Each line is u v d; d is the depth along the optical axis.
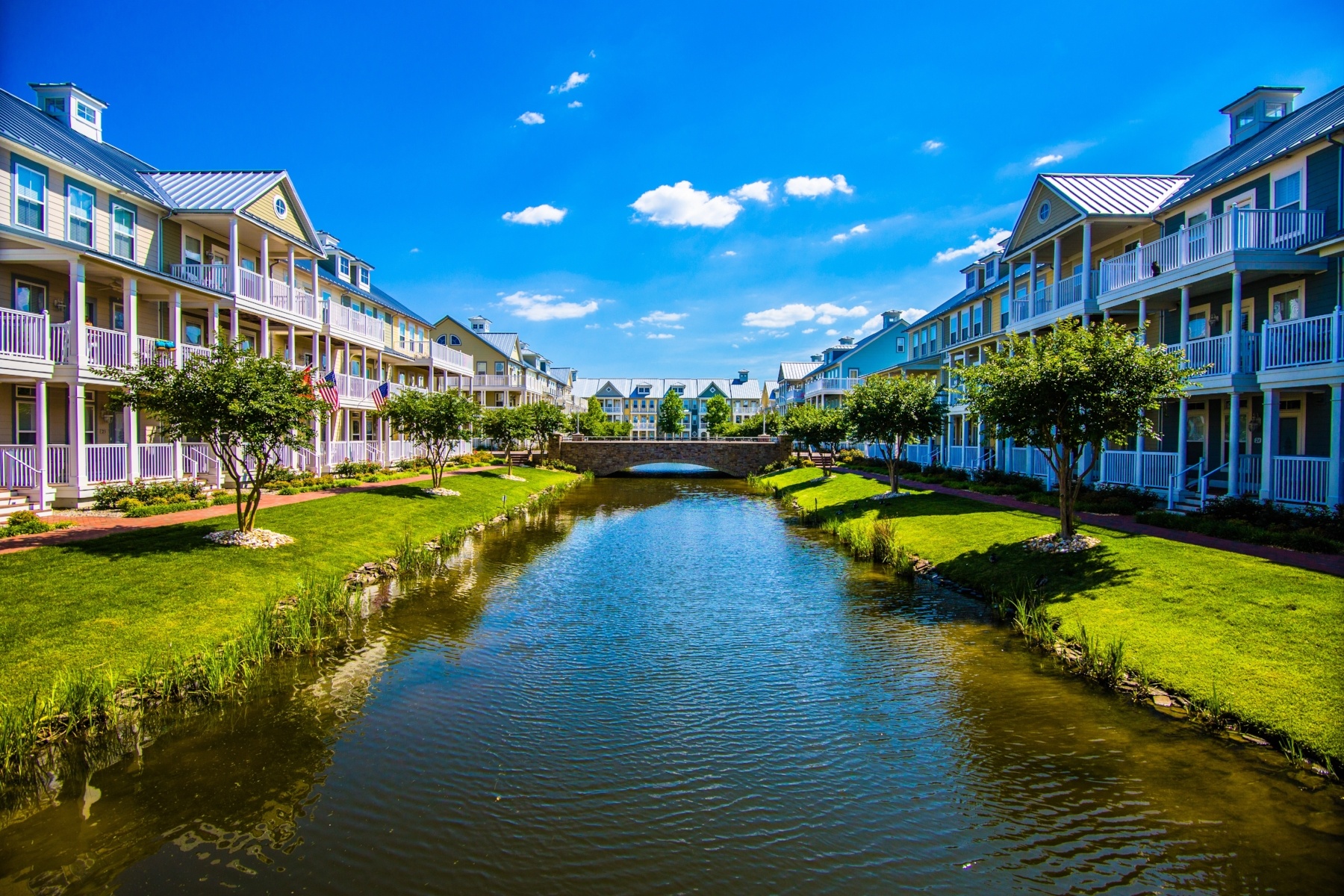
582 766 7.40
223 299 21.30
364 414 31.59
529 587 15.62
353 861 5.70
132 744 7.59
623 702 9.16
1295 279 17.02
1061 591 12.55
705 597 14.86
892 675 10.04
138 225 20.44
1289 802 6.38
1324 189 15.98
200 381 13.51
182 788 6.76
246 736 7.87
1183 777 6.88
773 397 117.75
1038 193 25.50
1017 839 6.05
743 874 5.63
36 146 16.89
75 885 5.29
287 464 24.97
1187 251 18.27
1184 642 9.53
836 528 23.30
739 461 55.78
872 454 45.78
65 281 18.28
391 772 7.16
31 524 13.79
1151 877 5.47
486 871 5.62
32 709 7.44
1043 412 14.13
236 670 9.47
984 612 13.13
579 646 11.45
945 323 40.66
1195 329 20.72
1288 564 11.32
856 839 6.12
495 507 28.61
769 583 16.16
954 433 38.94
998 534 17.11
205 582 11.91
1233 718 7.82
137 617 10.09
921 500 24.12
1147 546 13.52
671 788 6.98
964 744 7.82
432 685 9.54
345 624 12.19
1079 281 22.97
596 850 5.93
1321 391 16.72
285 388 14.56
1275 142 18.47
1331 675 7.96
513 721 8.52
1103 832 6.09
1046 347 14.48
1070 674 9.73
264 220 23.94
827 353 75.38
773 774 7.25
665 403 102.12
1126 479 20.45
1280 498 15.59
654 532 24.42
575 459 55.97
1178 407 20.33
